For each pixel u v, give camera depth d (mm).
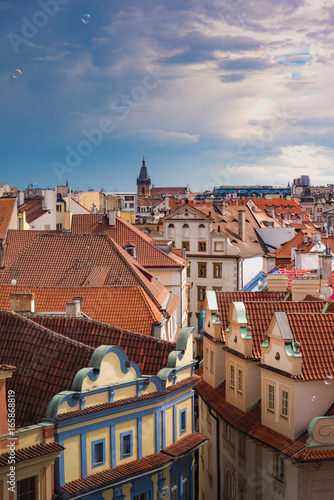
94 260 47438
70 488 20656
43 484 19766
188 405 27297
